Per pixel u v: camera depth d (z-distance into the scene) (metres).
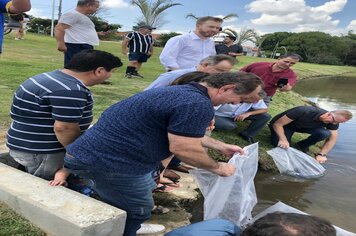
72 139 3.00
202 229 2.41
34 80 3.02
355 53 70.44
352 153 6.95
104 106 6.56
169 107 2.40
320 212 4.57
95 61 2.99
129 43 10.65
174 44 5.25
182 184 4.45
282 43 71.31
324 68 45.19
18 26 19.17
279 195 4.96
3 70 8.91
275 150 5.89
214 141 3.59
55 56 14.03
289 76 6.35
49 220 2.58
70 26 6.63
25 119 3.05
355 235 3.04
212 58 3.74
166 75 4.05
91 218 2.50
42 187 2.92
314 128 6.25
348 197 5.03
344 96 17.47
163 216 3.83
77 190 3.26
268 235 1.72
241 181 3.30
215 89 2.56
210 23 5.21
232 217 3.23
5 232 2.58
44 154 3.11
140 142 2.49
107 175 2.59
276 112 8.86
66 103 2.90
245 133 6.18
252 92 2.56
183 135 2.37
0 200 2.91
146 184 2.75
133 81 9.91
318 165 5.82
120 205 2.77
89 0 6.70
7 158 3.59
